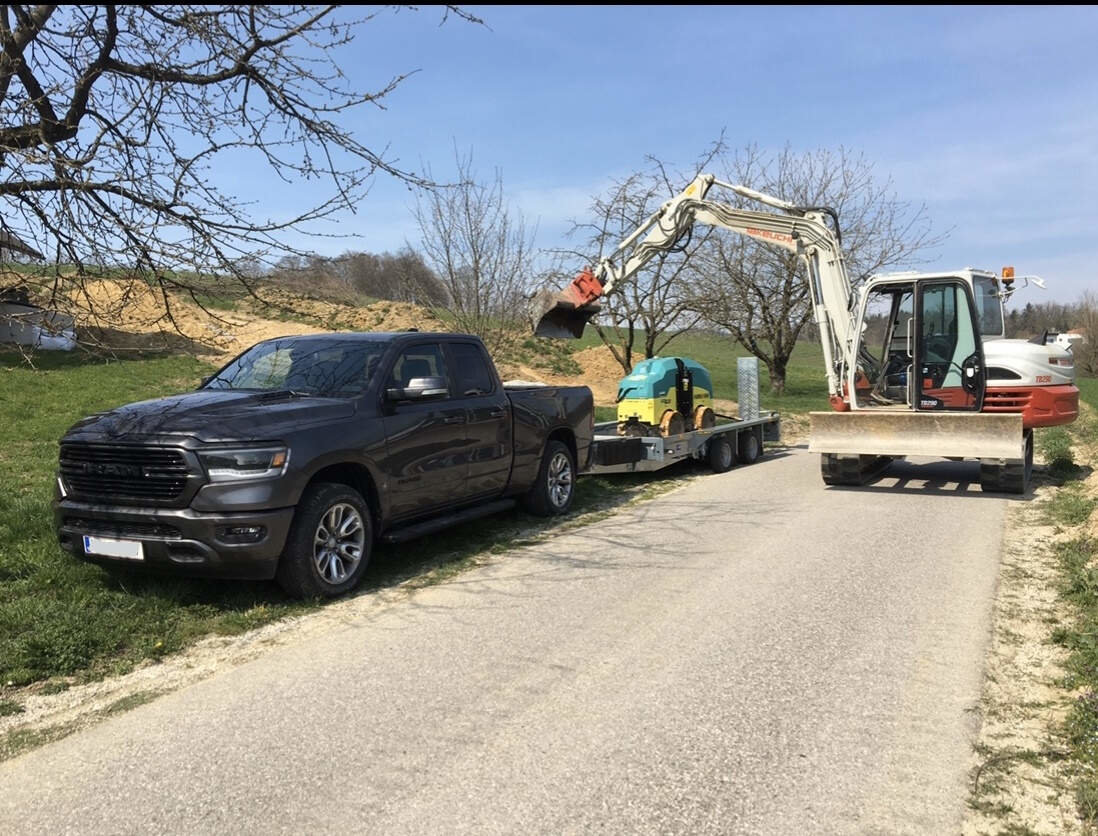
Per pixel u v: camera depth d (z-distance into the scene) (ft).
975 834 9.36
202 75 17.52
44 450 36.24
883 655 14.94
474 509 24.25
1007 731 11.91
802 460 46.62
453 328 54.03
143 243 15.92
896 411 34.19
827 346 37.65
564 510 28.63
